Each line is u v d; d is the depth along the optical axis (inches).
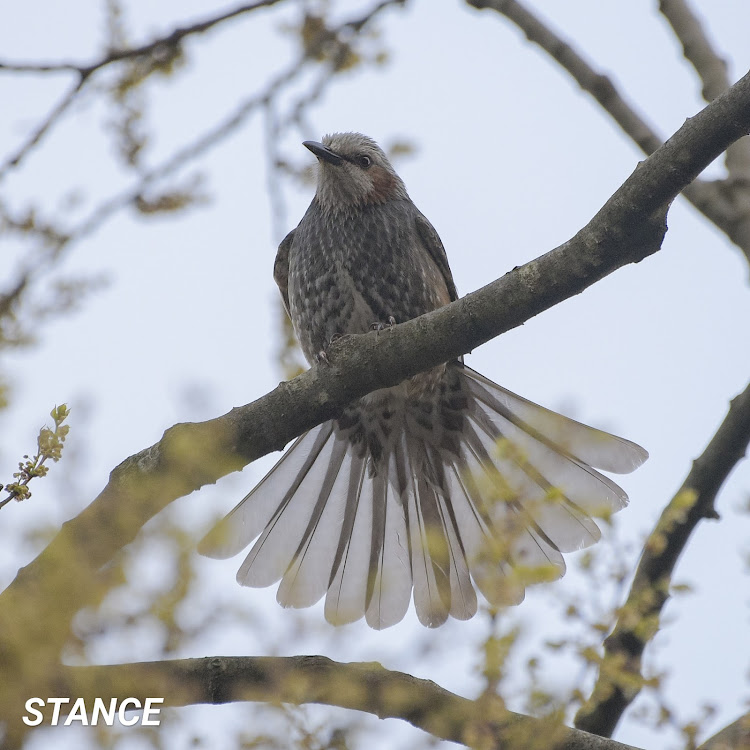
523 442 419.5
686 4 472.1
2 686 187.0
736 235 428.5
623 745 299.4
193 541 181.6
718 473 383.2
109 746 191.9
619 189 338.0
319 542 441.4
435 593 426.9
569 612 237.6
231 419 348.8
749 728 257.6
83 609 180.7
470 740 224.8
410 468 460.8
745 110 321.7
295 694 225.8
